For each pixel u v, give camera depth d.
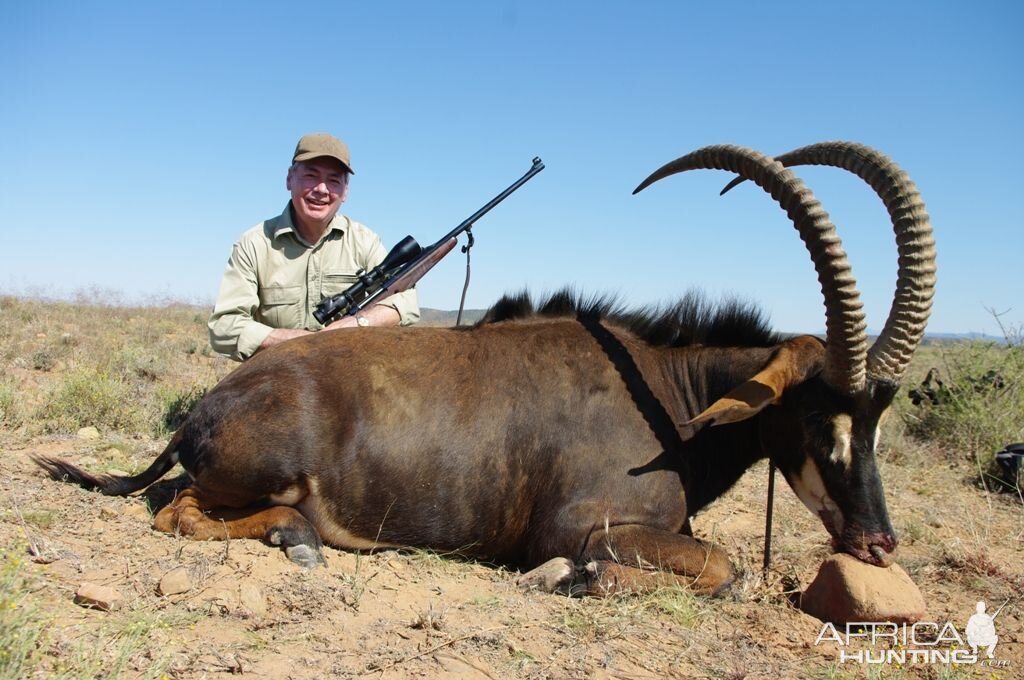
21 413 7.02
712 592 4.53
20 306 16.75
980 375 9.97
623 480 4.68
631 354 5.16
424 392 4.84
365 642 3.66
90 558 4.22
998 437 8.99
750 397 4.34
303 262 6.57
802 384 4.56
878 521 4.39
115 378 9.06
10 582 3.28
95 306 19.78
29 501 4.96
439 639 3.74
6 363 9.88
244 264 6.39
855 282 4.21
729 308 5.30
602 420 4.81
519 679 3.47
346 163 6.35
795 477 4.69
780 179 4.38
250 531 4.68
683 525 4.84
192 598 3.83
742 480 7.66
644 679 3.61
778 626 4.36
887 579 4.39
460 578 4.61
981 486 8.11
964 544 6.18
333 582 4.24
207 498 4.82
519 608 4.21
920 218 4.22
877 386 4.36
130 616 3.54
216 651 3.38
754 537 6.07
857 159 4.50
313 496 4.77
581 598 4.43
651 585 4.40
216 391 4.91
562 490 4.70
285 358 4.91
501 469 4.79
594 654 3.78
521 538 4.89
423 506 4.77
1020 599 5.15
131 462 6.32
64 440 6.67
